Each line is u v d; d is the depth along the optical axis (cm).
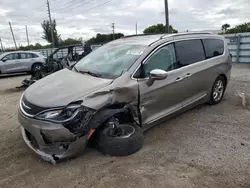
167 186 251
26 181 264
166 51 379
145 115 345
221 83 519
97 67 371
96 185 254
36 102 286
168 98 376
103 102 292
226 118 445
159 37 395
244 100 552
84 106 278
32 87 343
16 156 318
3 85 959
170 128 404
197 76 427
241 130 392
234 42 1212
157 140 359
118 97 307
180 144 345
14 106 591
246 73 915
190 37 436
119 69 341
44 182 261
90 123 285
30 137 307
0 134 398
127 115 329
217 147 334
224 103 534
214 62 473
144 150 327
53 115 269
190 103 430
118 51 387
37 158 310
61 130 266
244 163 293
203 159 303
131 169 281
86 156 309
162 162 297
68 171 279
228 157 307
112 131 306
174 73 380
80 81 323
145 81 335
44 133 269
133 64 336
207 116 457
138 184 254
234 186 251
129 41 412
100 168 284
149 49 358
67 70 403
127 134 312
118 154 305
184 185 253
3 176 275
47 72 889
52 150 282
